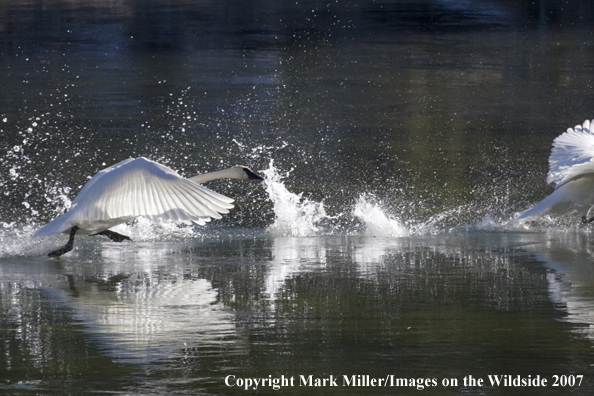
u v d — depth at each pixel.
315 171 24.91
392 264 15.43
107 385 9.05
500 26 57.59
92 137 28.44
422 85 39.75
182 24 56.31
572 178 16.98
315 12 62.19
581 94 38.22
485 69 43.97
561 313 12.03
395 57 46.62
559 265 15.34
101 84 38.09
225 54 46.44
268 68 42.97
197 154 26.69
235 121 31.67
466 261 15.70
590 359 9.99
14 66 42.00
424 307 12.36
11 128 29.30
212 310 12.07
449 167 25.69
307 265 15.30
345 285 13.72
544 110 34.97
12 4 65.25
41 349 10.20
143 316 11.69
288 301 12.66
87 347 10.30
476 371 9.59
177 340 10.60
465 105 35.69
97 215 12.02
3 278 14.02
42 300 12.55
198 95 36.22
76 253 16.20
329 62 44.84
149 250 16.62
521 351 10.27
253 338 10.73
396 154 27.25
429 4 67.19
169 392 8.86
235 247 17.03
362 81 40.34
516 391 9.01
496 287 13.61
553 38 53.28
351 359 9.95
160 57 45.31
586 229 19.22
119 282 13.80
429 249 16.94
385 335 10.91
